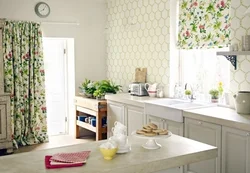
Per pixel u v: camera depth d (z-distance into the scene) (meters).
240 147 3.00
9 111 5.01
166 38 4.76
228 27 3.93
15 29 5.27
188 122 3.60
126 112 4.73
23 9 5.42
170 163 2.00
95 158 1.98
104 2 6.20
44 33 5.65
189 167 3.62
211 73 4.32
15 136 5.43
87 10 6.04
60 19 5.77
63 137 6.06
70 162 1.87
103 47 6.28
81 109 5.75
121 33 5.77
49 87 6.10
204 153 2.16
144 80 5.22
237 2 3.63
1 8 5.23
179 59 4.80
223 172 3.20
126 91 5.70
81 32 6.02
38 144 5.55
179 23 4.68
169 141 2.38
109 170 1.78
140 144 2.30
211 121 3.28
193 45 4.45
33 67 5.51
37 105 5.59
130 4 5.47
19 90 5.40
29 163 1.91
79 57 6.04
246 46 3.39
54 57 6.11
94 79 6.24
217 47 4.09
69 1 5.83
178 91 4.66
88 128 5.57
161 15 4.82
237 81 3.73
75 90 6.04
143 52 5.25
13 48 5.29
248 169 2.93
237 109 3.41
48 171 1.77
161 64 4.89
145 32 5.17
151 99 4.59
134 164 1.87
